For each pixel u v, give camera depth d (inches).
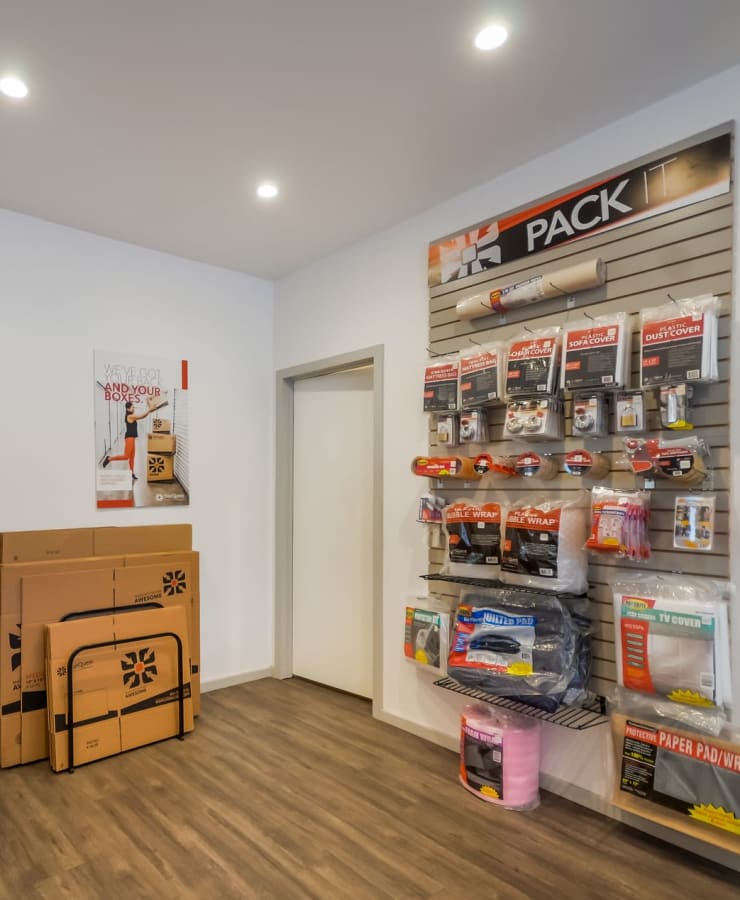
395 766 107.7
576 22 71.9
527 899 73.4
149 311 141.0
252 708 135.6
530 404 96.2
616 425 88.0
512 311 106.4
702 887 75.7
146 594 124.6
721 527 79.8
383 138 96.9
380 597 128.6
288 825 88.8
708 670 75.3
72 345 128.7
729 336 80.2
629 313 90.8
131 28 72.3
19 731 107.7
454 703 114.2
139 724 115.0
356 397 147.0
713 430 81.0
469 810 93.2
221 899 73.2
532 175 104.3
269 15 70.5
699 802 76.0
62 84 82.6
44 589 111.7
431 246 120.1
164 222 127.6
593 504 88.5
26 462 121.6
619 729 84.0
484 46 75.9
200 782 101.4
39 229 125.2
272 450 163.2
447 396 110.0
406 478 124.3
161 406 141.9
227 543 152.7
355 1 68.4
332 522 150.9
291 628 159.6
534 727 95.9
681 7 69.5
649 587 83.8
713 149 82.5
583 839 85.7
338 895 74.0
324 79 82.2
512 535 95.6
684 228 85.3
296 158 103.0
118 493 134.2
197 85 83.2
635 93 86.4
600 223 94.6
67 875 77.1
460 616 100.6
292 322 157.8
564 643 89.5
